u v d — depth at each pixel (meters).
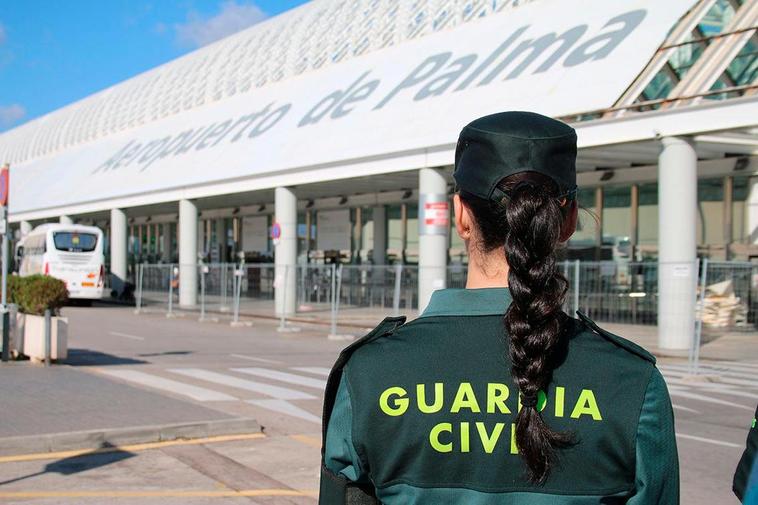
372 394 1.47
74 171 44.88
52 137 53.81
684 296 14.83
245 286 25.62
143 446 7.56
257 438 8.04
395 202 31.03
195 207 31.86
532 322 1.41
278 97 31.30
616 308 16.14
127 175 37.12
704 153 19.34
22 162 57.66
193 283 30.20
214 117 34.88
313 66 31.14
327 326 22.78
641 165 21.73
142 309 31.47
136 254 53.97
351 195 32.59
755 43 16.58
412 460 1.45
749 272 15.03
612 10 19.83
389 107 23.73
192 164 31.89
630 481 1.42
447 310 1.57
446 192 21.80
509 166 1.51
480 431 1.43
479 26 24.41
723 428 8.91
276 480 6.47
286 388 11.36
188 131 35.88
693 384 12.42
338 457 1.53
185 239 31.69
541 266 1.44
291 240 26.70
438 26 26.38
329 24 31.97
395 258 31.86
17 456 7.05
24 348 13.52
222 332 21.95
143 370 13.22
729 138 16.88
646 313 15.83
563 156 1.54
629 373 1.44
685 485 6.50
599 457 1.40
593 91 17.41
